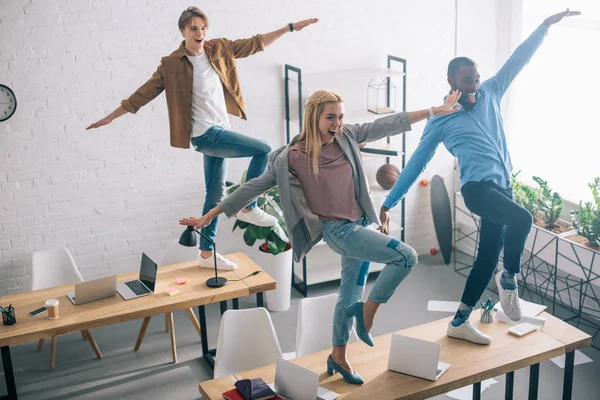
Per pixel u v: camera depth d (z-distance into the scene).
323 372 4.08
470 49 7.15
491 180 4.10
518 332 4.41
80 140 6.05
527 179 7.00
